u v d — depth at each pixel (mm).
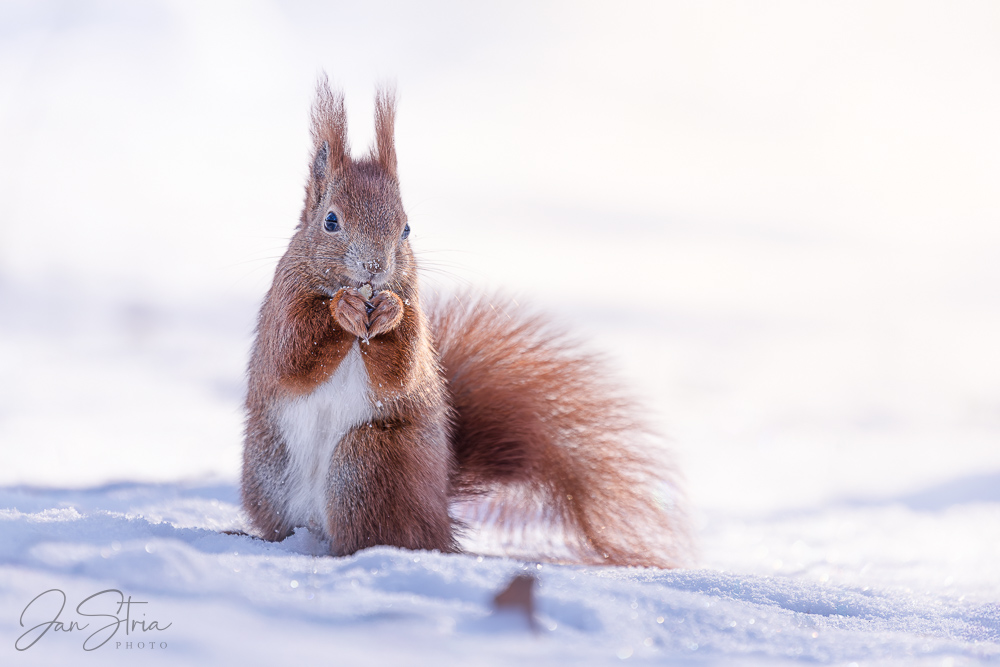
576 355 7605
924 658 3688
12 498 6195
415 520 5828
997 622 4914
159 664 2525
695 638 3764
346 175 6309
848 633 4141
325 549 5898
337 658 2717
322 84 6609
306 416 5938
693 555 7465
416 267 6406
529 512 7371
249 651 2705
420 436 5969
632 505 7406
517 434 7160
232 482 9078
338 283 6051
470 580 4078
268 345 6082
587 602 3869
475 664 2830
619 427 7496
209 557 4066
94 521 5238
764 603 4836
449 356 7289
